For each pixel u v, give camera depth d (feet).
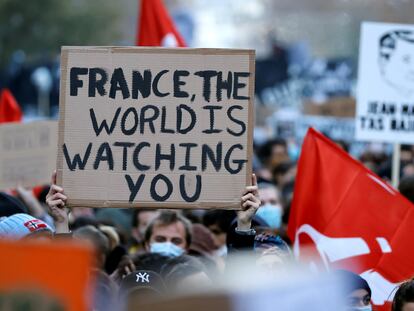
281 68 119.65
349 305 27.89
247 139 28.40
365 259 34.53
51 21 214.28
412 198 41.93
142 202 28.22
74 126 28.37
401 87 48.39
